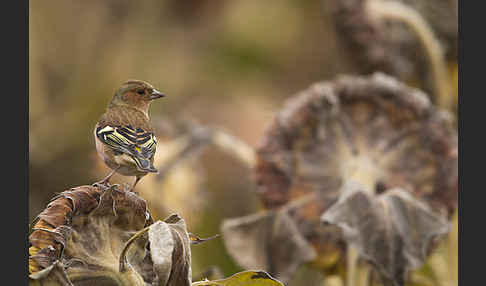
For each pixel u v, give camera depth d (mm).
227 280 4527
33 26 5609
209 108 5824
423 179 4738
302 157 4746
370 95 4746
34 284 4488
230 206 5066
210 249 4957
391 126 4746
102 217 4523
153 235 4492
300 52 6105
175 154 4879
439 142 4738
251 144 5633
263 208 4754
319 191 4742
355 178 4723
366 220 4684
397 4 4918
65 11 5781
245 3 6152
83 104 5523
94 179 4898
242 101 5875
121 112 4660
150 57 5902
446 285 4785
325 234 4734
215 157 5086
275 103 5895
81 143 5191
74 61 5711
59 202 4516
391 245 4680
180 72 5941
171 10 6016
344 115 4750
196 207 4891
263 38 6078
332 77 5934
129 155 4637
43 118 5336
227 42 6043
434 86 4895
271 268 4727
